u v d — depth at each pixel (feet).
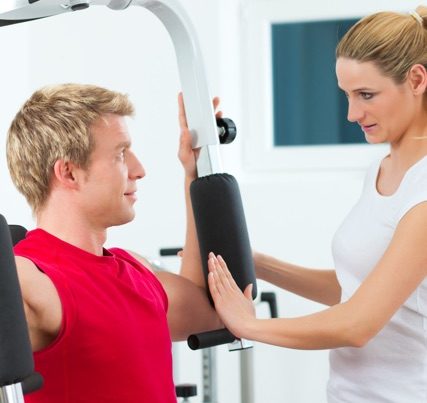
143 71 13.09
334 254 6.77
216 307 6.54
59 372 5.43
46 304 5.31
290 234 12.75
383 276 5.96
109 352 5.58
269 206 12.80
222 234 6.61
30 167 5.83
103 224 5.97
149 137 13.11
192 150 6.93
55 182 5.83
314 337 6.04
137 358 5.74
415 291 6.28
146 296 6.04
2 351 4.46
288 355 12.62
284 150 13.37
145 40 13.08
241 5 13.46
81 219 5.87
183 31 6.72
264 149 13.43
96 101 5.82
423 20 6.10
